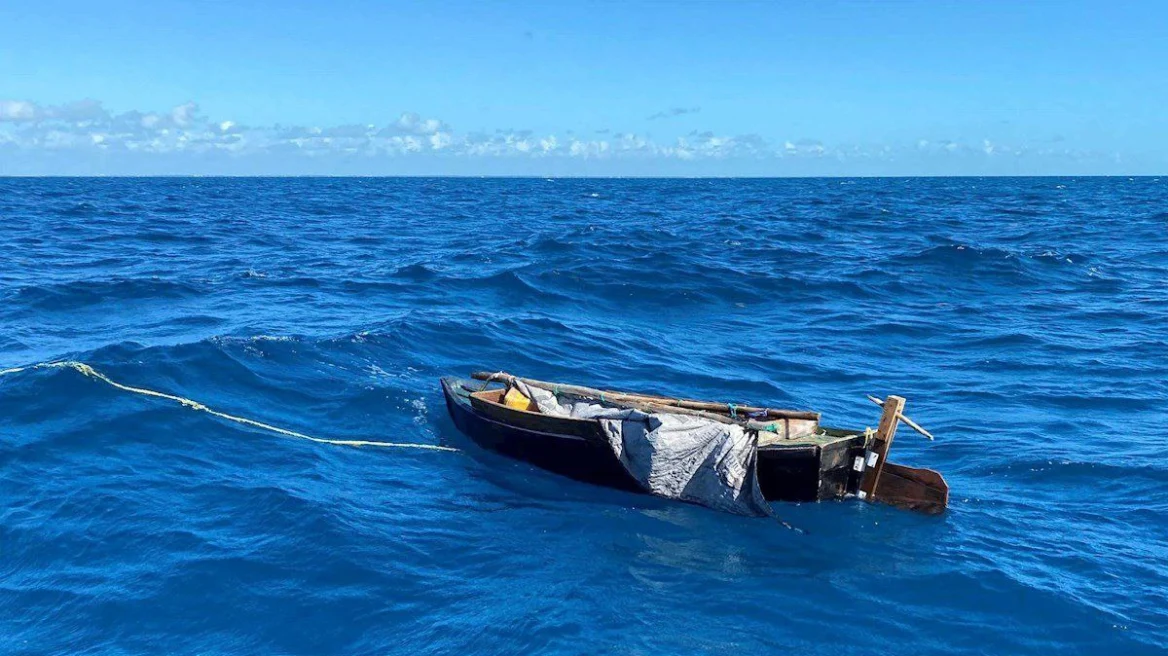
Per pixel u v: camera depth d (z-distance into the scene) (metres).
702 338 25.80
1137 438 16.77
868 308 30.33
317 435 16.03
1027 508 13.56
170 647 9.36
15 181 195.12
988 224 64.62
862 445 13.41
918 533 12.49
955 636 9.91
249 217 69.88
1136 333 26.31
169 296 28.88
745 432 13.01
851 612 10.35
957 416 18.39
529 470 14.66
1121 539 12.46
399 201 102.69
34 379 16.77
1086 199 109.25
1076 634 9.97
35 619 9.80
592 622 9.95
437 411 17.59
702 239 49.19
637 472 13.46
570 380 20.44
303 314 26.33
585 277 33.56
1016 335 25.83
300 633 9.65
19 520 11.91
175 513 12.27
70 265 36.72
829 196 123.19
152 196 103.81
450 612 10.12
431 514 12.79
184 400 16.67
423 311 26.17
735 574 11.21
